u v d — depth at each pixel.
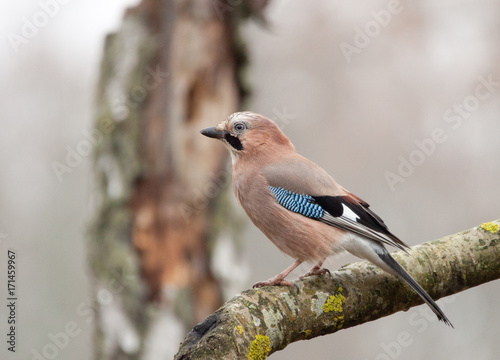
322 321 5.65
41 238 15.70
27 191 15.98
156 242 9.59
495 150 15.84
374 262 6.21
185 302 9.56
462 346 16.00
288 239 7.61
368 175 16.08
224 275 9.78
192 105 9.77
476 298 16.42
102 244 9.58
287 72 15.82
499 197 15.84
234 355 4.65
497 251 6.38
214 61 9.80
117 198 9.52
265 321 5.14
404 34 15.70
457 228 16.00
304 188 7.55
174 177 9.65
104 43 9.79
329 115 16.05
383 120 16.02
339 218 7.26
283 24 15.38
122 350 9.39
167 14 9.64
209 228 9.74
